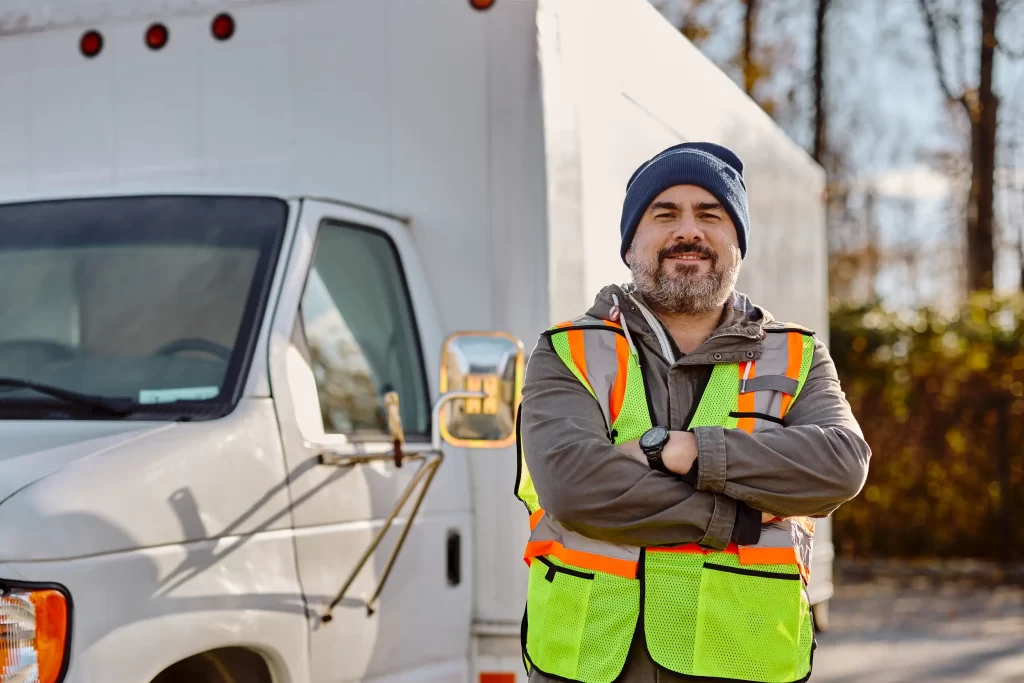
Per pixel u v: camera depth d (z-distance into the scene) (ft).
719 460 8.57
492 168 14.47
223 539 10.83
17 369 12.64
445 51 14.76
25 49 16.81
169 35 16.08
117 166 16.26
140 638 9.89
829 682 25.43
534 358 9.52
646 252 9.58
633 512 8.59
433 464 12.31
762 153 23.43
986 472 42.63
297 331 12.47
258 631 11.01
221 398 11.67
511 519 13.97
